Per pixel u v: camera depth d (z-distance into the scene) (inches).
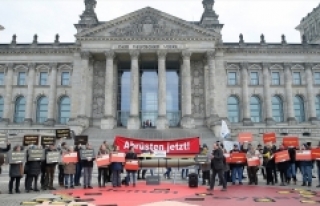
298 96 3270.2
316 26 3811.5
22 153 922.7
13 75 3223.4
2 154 981.8
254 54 3250.5
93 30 2952.8
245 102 3139.8
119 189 965.8
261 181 1243.2
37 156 952.3
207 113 2994.6
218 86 3056.1
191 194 848.9
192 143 1296.8
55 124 3085.6
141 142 1293.1
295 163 1136.2
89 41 2947.8
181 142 1298.0
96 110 3073.3
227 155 1125.7
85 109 2859.3
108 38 2935.5
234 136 2662.4
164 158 1179.3
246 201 725.9
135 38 2935.5
